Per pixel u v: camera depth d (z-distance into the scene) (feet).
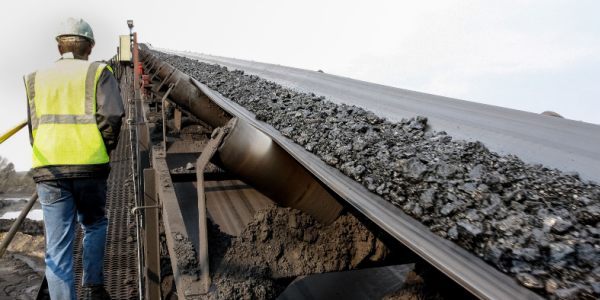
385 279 9.96
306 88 21.35
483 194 5.71
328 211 8.66
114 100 6.35
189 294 6.94
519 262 4.24
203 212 7.55
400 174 6.68
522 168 7.21
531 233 4.67
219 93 19.80
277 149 8.25
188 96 21.62
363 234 8.57
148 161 19.53
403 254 8.66
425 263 8.35
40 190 6.07
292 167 8.30
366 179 6.79
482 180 6.29
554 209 5.46
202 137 27.61
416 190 6.08
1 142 6.09
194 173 16.55
